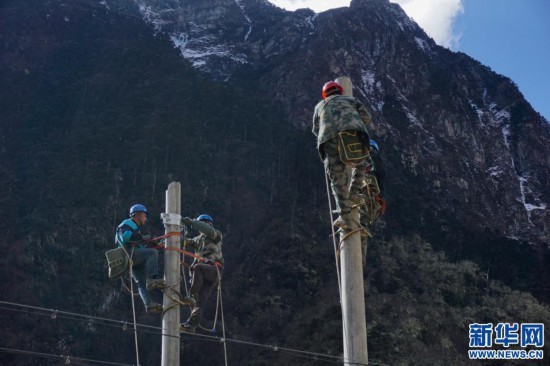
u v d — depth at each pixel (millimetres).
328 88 9164
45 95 125875
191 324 11688
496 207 137500
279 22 185750
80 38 145250
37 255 86250
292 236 96688
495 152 151000
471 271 95562
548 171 152125
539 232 137125
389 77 155625
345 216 8484
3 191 99875
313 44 160750
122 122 115062
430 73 162500
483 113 161000
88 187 98250
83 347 78125
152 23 193000
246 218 103500
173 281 10570
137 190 101938
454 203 126438
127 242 11273
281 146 117750
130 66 131375
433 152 139500
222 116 121938
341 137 8469
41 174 102938
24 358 75312
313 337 78562
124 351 79125
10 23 146375
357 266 8391
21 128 117062
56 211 92562
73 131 114125
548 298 100188
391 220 105062
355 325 8148
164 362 10258
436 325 81188
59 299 82125
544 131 160250
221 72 170375
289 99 145375
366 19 167000
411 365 73125
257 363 77438
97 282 84500
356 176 8766
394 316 81125
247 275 92188
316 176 109688
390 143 130375
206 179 108312
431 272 93500
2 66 135500
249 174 111625
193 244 12570
